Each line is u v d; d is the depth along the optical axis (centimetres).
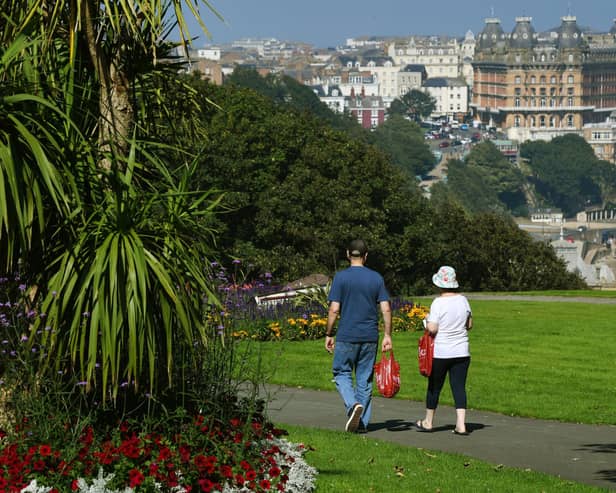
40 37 944
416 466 1112
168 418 903
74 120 979
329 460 1112
